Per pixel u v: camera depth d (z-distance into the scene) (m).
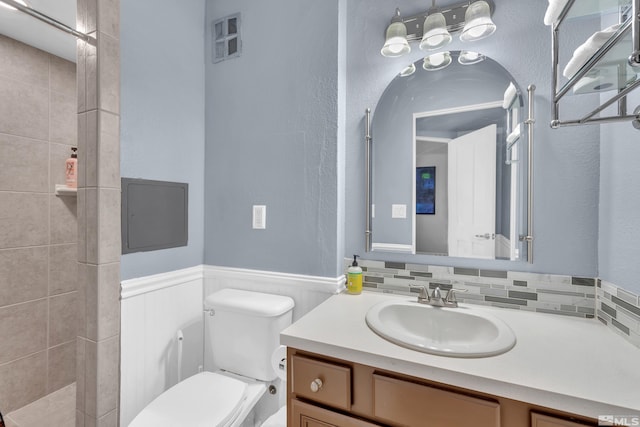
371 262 1.42
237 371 1.36
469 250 1.26
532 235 1.16
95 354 1.19
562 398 0.64
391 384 0.79
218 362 1.40
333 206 1.39
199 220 1.66
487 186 1.24
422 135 1.34
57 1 1.36
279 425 1.09
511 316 1.09
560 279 1.11
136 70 1.32
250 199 1.57
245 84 1.58
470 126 1.27
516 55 1.19
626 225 0.90
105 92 1.20
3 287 1.61
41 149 1.74
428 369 0.75
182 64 1.54
